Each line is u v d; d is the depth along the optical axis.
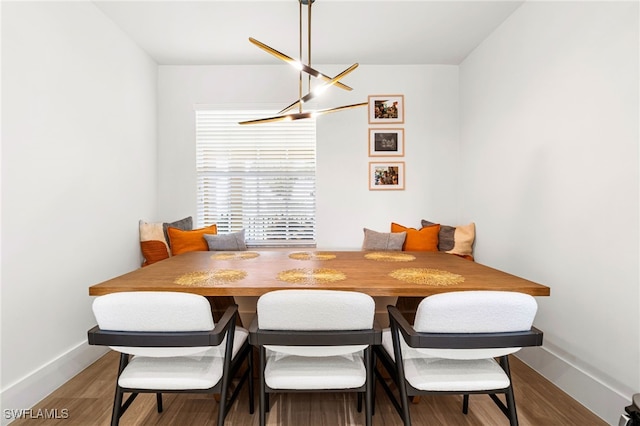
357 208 3.66
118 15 2.63
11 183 1.79
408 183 3.65
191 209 3.63
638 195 1.58
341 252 2.61
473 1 2.46
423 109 3.63
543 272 2.25
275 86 3.60
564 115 2.05
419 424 1.68
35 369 1.92
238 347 1.56
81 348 2.28
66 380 2.13
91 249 2.45
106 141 2.64
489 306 1.18
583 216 1.91
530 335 1.20
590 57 1.85
